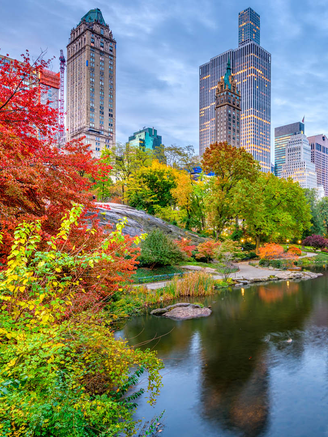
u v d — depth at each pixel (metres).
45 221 7.34
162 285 21.05
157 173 46.56
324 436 6.08
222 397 7.53
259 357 10.00
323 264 39.59
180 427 6.31
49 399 4.34
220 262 32.66
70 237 7.55
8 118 7.00
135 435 5.91
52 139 7.84
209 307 16.95
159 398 7.41
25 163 6.26
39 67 6.93
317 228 67.50
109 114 153.38
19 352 4.46
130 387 7.66
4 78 6.69
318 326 13.37
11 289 4.29
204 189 50.91
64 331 5.78
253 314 15.50
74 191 7.41
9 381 3.98
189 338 11.89
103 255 5.24
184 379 8.48
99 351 6.18
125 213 30.25
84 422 4.78
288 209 45.84
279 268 33.25
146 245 24.42
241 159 37.50
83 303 7.49
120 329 13.02
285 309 16.50
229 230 51.00
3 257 6.79
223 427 6.36
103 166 8.27
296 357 9.99
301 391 7.83
